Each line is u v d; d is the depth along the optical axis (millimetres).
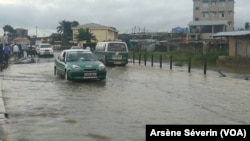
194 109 10648
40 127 8422
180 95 13430
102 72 17734
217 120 9172
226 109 10719
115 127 8414
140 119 9258
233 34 33125
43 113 10016
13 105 11188
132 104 11422
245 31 34188
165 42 67438
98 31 82125
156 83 17266
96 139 7426
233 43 34344
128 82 17562
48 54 46094
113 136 7645
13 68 25594
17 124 8703
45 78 19156
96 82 17453
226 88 15766
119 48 29391
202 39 62594
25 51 41750
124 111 10289
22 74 21188
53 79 18688
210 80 19125
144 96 13094
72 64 17719
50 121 9039
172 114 9891
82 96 13039
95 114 9891
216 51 39219
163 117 9492
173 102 11844
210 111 10375
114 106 11078
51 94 13500
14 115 9734
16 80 18031
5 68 25375
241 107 11078
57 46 82250
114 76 20578
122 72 23391
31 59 33438
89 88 15234
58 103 11594
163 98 12664
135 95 13320
